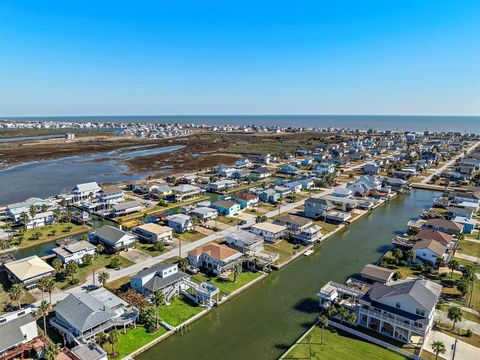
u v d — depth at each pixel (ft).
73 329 155.33
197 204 360.48
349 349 153.48
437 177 515.91
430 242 243.19
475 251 254.88
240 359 150.10
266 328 172.14
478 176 505.25
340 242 286.87
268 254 242.37
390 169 584.81
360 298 171.83
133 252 253.44
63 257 228.02
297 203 391.04
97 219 337.52
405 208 389.19
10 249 257.96
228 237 258.16
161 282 193.98
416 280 174.70
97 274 219.20
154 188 420.36
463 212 328.08
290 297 201.26
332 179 490.08
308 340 160.15
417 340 157.17
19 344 146.00
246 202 365.61
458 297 193.06
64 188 469.98
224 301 192.95
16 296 176.35
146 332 164.45
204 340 162.50
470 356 146.30
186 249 258.37
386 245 279.28
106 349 150.82
